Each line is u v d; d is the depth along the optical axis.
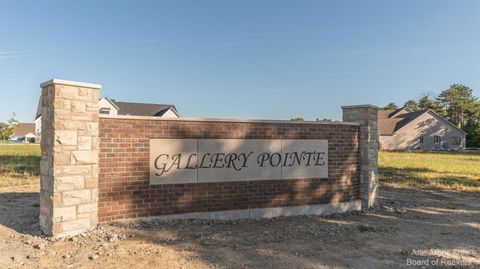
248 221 8.29
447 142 55.41
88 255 5.69
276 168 8.94
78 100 6.83
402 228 7.98
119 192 7.38
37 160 22.27
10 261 5.44
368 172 10.06
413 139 55.09
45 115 6.87
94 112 7.04
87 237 6.55
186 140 8.02
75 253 5.79
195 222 7.86
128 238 6.57
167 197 7.83
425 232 7.66
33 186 12.56
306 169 9.29
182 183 7.98
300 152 9.23
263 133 8.81
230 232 7.23
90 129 6.98
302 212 9.18
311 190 9.34
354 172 10.05
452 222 8.67
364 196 10.09
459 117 75.94
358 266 5.52
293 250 6.18
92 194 7.01
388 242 6.84
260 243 6.53
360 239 7.00
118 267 5.26
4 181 13.32
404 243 6.80
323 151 9.53
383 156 36.31
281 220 8.52
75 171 6.77
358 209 10.03
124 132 7.43
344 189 9.83
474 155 39.50
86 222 6.93
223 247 6.23
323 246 6.47
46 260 5.50
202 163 8.18
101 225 7.13
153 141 7.71
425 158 33.28
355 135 10.11
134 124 7.54
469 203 11.34
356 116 10.30
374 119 10.41
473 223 8.59
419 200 11.74
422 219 8.97
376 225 8.21
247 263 5.51
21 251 5.86
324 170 9.52
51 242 6.31
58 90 6.58
